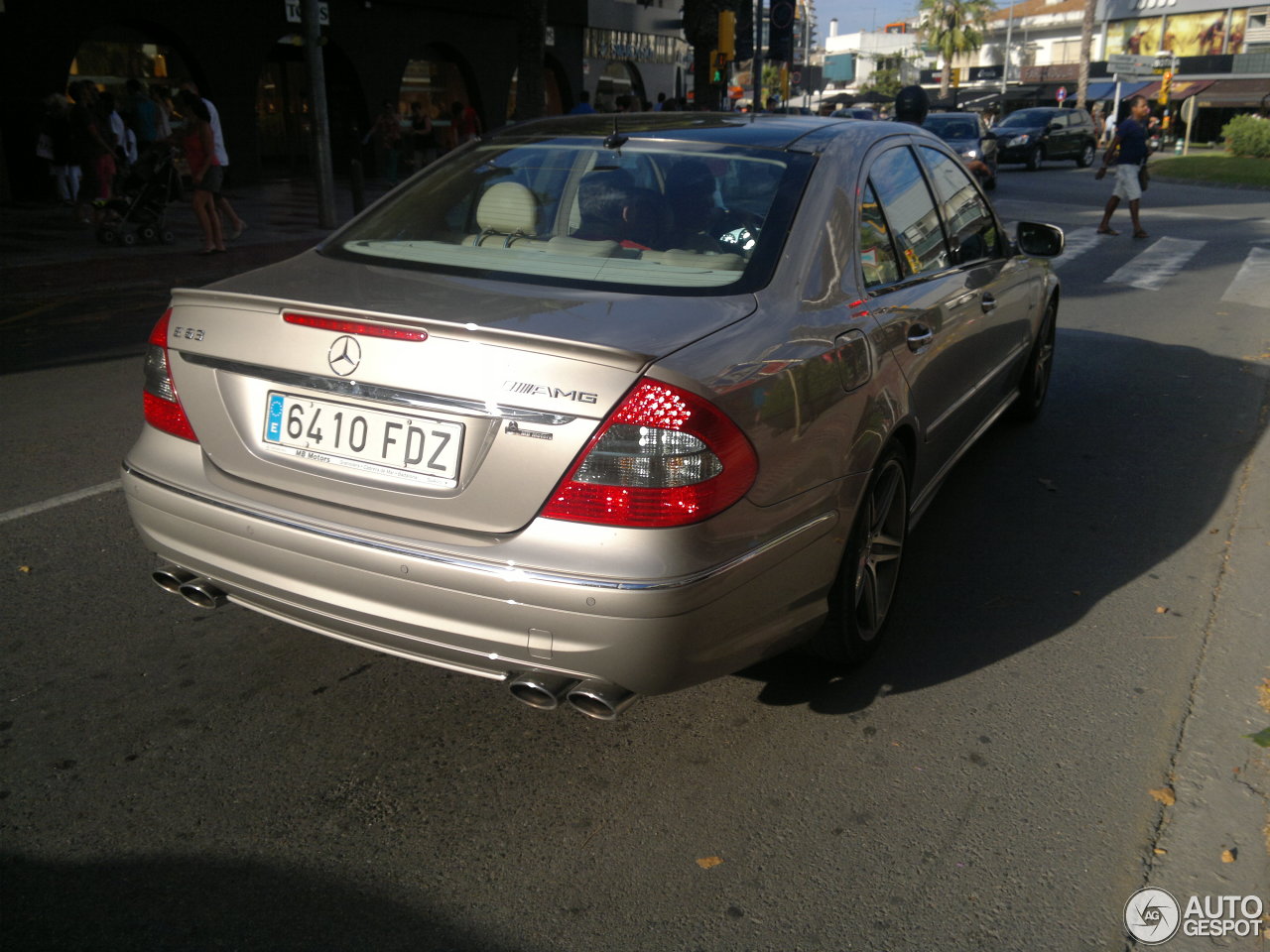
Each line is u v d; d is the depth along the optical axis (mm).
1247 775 2855
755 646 2633
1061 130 35062
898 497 3447
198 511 2709
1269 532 4523
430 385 2402
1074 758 2941
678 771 2857
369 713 3084
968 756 2945
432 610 2436
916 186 3885
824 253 3008
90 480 4906
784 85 22266
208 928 2256
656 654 2334
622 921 2314
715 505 2348
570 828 2613
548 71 29891
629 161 3297
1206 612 3842
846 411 2840
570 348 2299
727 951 2238
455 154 3686
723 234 2967
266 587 2648
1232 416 6430
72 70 18750
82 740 2895
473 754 2908
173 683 3197
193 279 10906
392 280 2865
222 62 20547
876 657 3484
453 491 2416
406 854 2506
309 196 19641
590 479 2289
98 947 2191
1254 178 28766
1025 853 2555
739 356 2469
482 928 2283
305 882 2402
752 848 2557
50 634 3449
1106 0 67188
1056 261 13359
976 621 3760
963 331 3990
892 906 2375
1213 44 62594
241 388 2703
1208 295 10867
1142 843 2596
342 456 2551
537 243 3068
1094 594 3988
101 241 12992
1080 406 6684
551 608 2314
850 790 2783
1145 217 18656
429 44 25266
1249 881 2473
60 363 7293
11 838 2502
